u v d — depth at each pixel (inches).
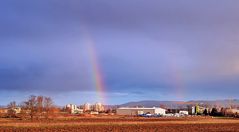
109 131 2566.4
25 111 5876.0
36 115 5890.8
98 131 2564.0
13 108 6653.5
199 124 3698.3
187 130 2716.5
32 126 3105.3
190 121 4539.9
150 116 7662.4
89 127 3021.7
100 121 4375.0
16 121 4367.6
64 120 4781.0
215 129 2847.0
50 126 3134.8
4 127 2908.5
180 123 3897.6
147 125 3412.9
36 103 6063.0
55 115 6633.9
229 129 2847.0
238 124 3713.1
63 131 2546.8
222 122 4227.4
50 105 6279.5
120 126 3201.3
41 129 2719.0
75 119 5231.3
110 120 4761.3
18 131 2486.5
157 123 3865.7
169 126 3260.3
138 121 4431.6
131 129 2790.4
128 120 4810.5
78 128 2876.5
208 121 4574.3
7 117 6220.5
